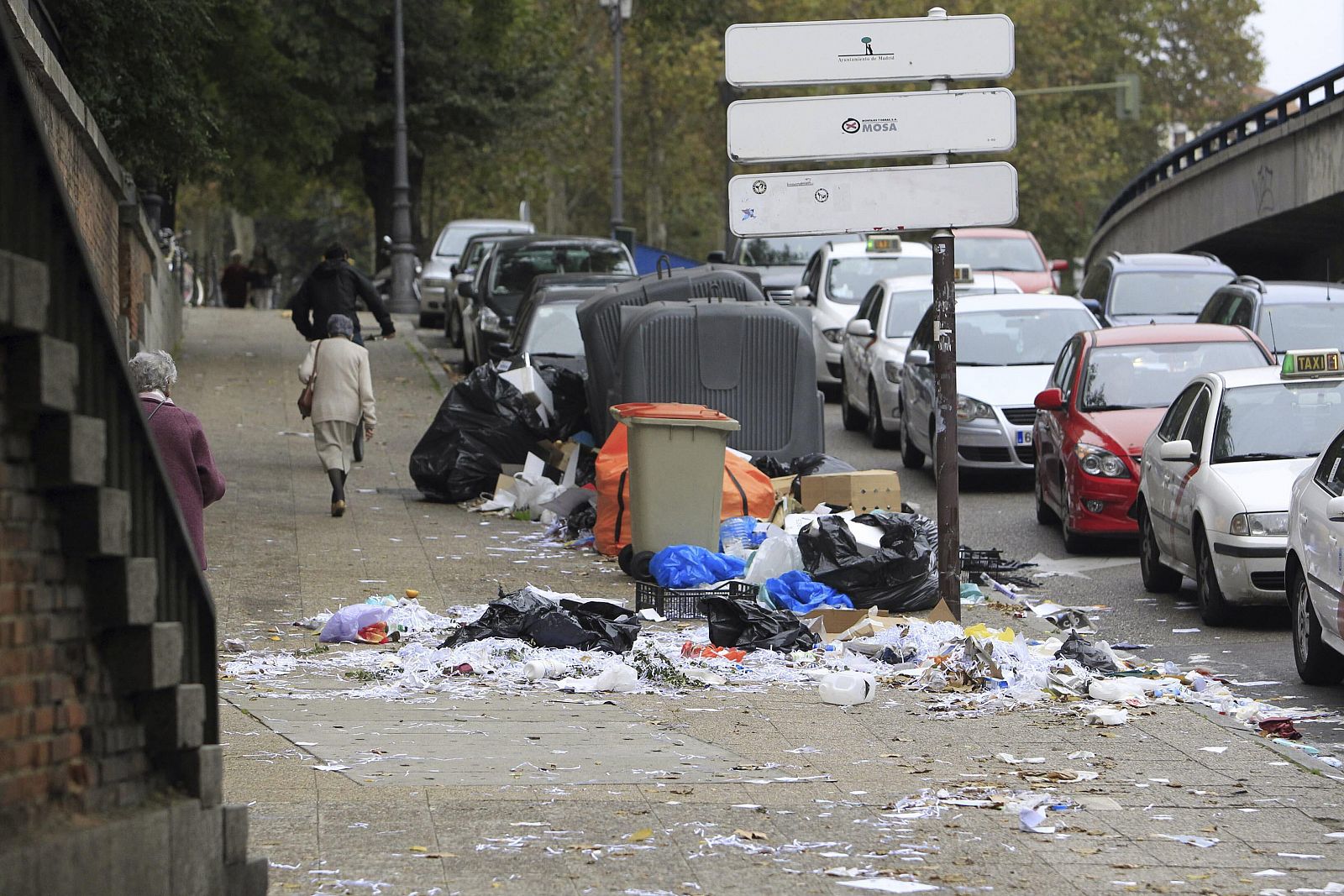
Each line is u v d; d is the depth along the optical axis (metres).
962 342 48.56
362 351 39.91
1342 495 24.14
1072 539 38.25
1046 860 15.55
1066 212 188.88
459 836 15.80
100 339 12.05
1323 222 90.19
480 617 27.94
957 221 28.81
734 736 21.22
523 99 124.00
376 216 124.69
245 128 95.56
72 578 11.34
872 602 30.44
